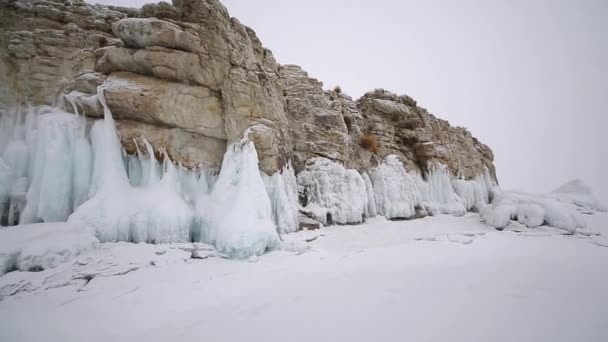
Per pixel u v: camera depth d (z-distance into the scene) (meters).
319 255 9.09
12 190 9.15
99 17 12.35
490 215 15.28
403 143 22.11
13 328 4.28
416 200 19.20
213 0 11.77
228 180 10.80
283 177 13.55
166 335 3.89
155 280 6.40
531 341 3.05
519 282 5.26
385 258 8.21
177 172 10.88
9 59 10.52
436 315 3.88
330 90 19.97
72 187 9.61
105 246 7.96
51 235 7.23
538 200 14.57
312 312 4.31
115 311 4.89
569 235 12.02
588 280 5.33
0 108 10.09
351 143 18.69
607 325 3.33
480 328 3.42
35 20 11.07
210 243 9.60
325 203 15.55
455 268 6.64
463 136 27.03
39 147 9.30
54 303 5.18
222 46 11.69
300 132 17.20
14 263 6.36
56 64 11.00
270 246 9.75
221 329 3.94
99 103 10.07
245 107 11.70
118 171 9.75
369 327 3.67
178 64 10.68
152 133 10.62
